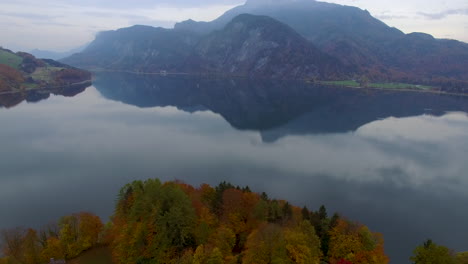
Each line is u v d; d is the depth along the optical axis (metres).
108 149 133.50
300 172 111.44
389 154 134.88
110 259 51.25
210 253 44.34
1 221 73.19
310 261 43.31
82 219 55.66
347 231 50.62
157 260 46.28
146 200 50.59
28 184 95.31
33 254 50.53
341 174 110.31
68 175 103.19
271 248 44.34
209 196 61.66
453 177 110.44
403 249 68.75
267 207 54.91
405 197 93.69
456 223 79.69
